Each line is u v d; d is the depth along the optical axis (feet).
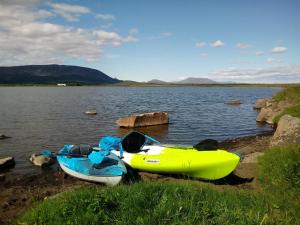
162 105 183.73
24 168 46.83
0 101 211.61
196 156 35.88
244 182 33.76
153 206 19.13
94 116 120.47
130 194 20.79
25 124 96.63
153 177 37.86
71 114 126.82
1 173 44.37
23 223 19.36
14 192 34.94
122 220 17.24
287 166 28.84
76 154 40.57
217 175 34.73
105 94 363.56
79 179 38.60
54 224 17.75
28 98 256.73
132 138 41.45
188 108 162.71
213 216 17.92
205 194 22.04
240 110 152.56
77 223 17.29
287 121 55.98
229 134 82.99
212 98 277.03
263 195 23.39
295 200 21.95
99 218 17.74
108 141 43.32
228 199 21.15
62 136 76.64
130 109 154.51
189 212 17.75
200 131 87.35
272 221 17.04
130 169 39.45
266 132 84.84
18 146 64.08
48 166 47.73
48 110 144.36
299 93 105.19
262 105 159.74
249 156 43.86
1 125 93.97
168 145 41.19
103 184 36.19
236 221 17.12
